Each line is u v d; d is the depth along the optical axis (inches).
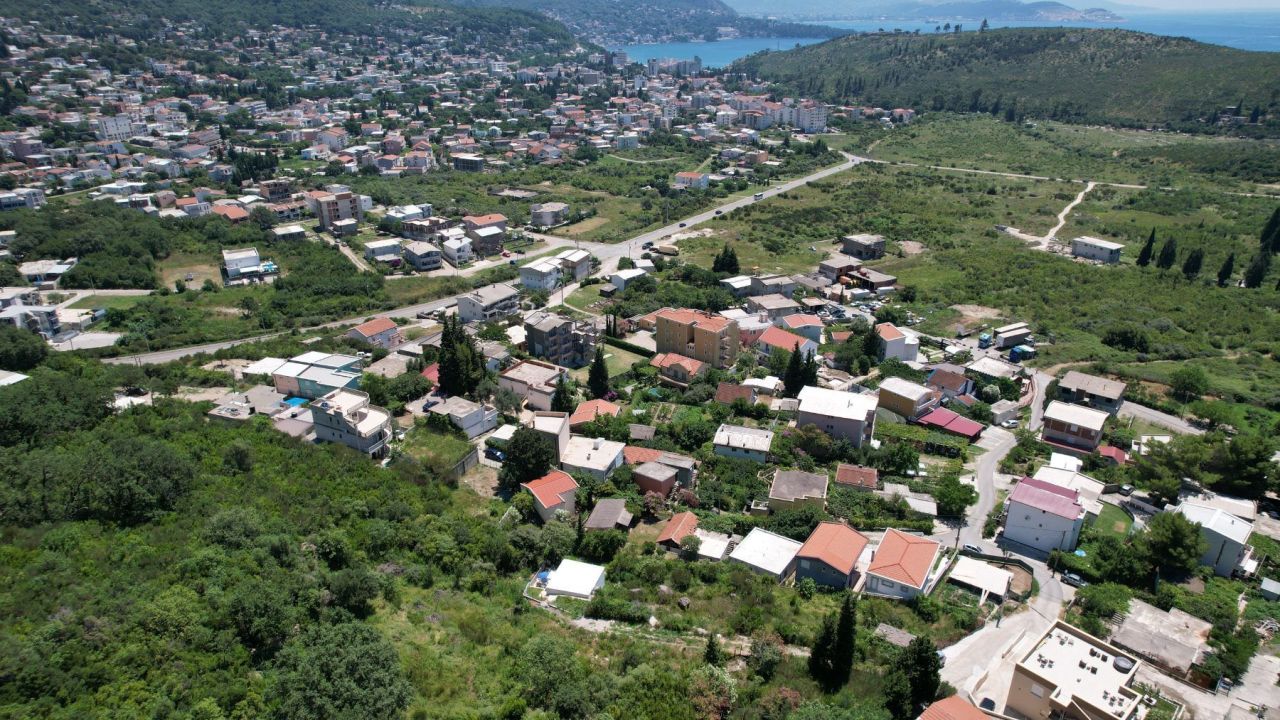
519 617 3201.3
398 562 3435.0
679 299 7426.2
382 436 4483.3
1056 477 4318.4
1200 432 4990.2
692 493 4306.1
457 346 5285.4
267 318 6929.1
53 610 2635.3
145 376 5162.4
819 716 2544.3
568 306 7588.6
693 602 3383.4
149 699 2364.7
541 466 4293.8
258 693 2456.9
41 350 5354.3
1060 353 6274.6
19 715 2225.6
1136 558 3627.0
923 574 3467.0
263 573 3006.9
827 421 4825.3
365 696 2402.8
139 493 3321.9
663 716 2605.8
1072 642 2891.2
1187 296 7500.0
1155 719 2642.7
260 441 4254.4
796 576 3651.6
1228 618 3238.2
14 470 3363.7
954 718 2549.2
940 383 5565.9
